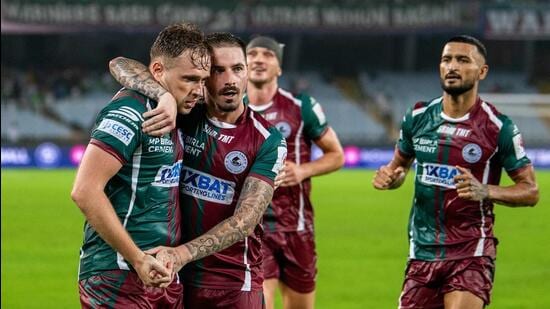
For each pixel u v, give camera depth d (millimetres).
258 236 9453
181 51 7992
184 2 54344
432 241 10719
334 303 16312
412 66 62719
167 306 8422
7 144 48344
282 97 12828
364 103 59469
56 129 54344
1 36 60750
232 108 8688
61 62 61438
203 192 8992
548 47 61781
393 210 30844
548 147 50031
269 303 12195
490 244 10633
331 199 34094
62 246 22844
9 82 57500
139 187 8023
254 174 8852
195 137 8984
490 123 10648
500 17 54406
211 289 9250
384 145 49906
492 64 62906
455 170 10695
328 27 55031
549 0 57000
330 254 21875
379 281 18484
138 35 61438
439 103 10953
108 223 7637
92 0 53969
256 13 54688
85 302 8117
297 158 12883
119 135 7754
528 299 16750
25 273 19078
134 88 8047
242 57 8656
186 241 9070
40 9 53750
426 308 10828
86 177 7660
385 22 54906
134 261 7730
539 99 58531
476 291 10391
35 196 33969
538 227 26469
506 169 10711
